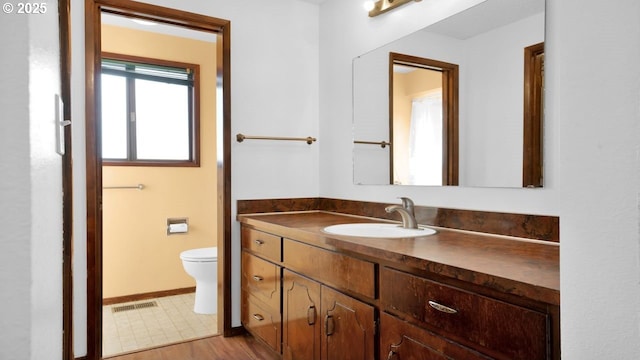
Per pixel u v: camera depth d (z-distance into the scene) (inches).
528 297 37.1
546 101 59.7
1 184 17.1
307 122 113.7
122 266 131.3
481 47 69.4
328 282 67.7
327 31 111.2
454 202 74.7
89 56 84.4
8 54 17.1
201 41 143.6
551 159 59.1
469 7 71.8
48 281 22.9
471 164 70.9
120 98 135.8
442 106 76.6
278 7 109.1
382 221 89.6
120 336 105.2
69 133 33.7
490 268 43.3
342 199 105.1
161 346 96.4
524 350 38.1
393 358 53.9
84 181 84.6
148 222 135.0
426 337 48.8
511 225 64.2
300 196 112.3
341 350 64.5
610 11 21.9
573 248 23.7
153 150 141.8
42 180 20.5
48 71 23.0
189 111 145.6
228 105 101.4
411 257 49.9
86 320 84.6
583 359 23.1
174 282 139.6
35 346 18.5
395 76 87.7
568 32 23.8
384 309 55.8
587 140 22.9
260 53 106.3
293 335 78.4
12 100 17.1
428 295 48.5
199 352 93.5
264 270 89.6
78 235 84.0
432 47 78.7
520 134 63.2
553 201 58.9
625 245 21.3
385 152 90.4
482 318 42.1
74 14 83.7
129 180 131.9
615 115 21.7
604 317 22.1
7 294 17.2
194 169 142.3
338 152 106.7
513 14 64.6
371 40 95.0
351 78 101.7
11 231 17.2
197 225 142.8
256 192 105.7
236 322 103.5
